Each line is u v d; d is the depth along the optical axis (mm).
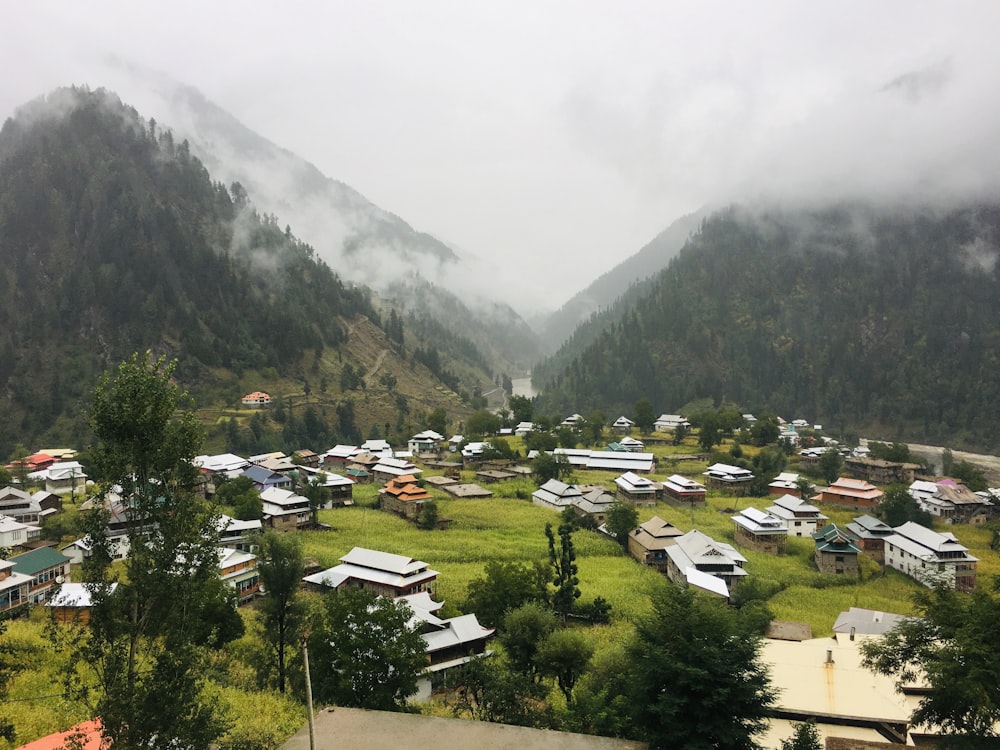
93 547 22016
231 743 32156
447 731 22266
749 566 84875
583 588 71500
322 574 67500
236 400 199125
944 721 29891
